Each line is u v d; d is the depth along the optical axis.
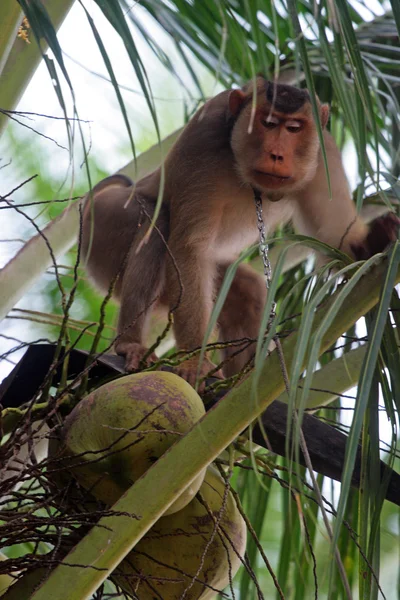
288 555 6.40
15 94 5.86
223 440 4.35
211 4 6.73
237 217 7.79
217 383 5.35
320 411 6.53
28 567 4.88
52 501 5.00
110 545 4.31
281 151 7.07
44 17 4.34
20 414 5.19
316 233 7.35
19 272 6.46
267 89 7.30
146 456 4.62
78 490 4.99
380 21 7.60
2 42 5.22
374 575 4.48
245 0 4.55
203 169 7.44
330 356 7.04
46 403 5.18
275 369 4.39
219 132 7.52
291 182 7.16
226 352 7.81
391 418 4.84
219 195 7.48
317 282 4.53
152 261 7.71
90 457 4.73
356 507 6.12
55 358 4.99
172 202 7.62
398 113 6.58
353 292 4.54
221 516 4.60
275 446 5.07
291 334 4.48
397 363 4.88
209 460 4.36
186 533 4.86
